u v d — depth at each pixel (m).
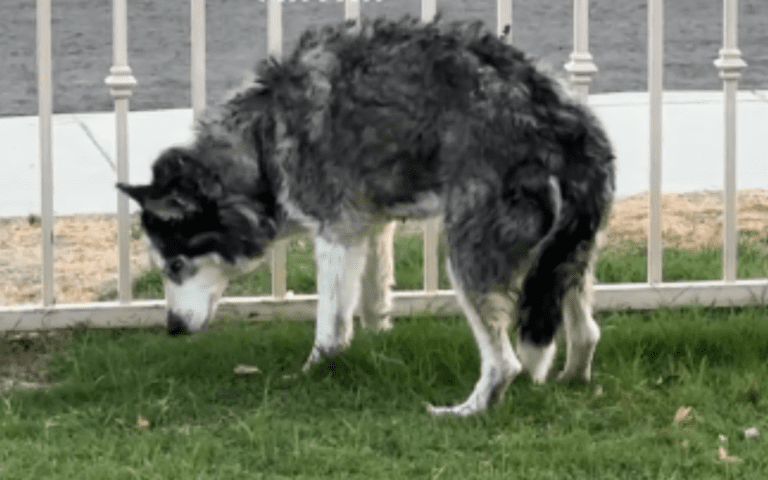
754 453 3.15
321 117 3.34
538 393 3.33
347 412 3.31
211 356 3.55
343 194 3.35
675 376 3.44
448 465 3.12
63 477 3.10
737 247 4.05
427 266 3.73
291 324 3.71
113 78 3.65
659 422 3.27
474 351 3.51
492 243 3.24
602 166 3.26
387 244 3.56
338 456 3.14
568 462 3.13
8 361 3.60
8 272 3.98
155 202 3.38
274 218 3.46
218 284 3.49
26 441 3.22
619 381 3.38
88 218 4.27
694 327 3.60
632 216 4.25
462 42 3.33
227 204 3.42
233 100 3.45
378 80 3.32
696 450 3.18
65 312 3.70
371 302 3.59
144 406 3.34
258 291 3.90
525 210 3.22
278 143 3.38
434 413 3.30
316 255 3.43
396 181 3.32
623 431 3.24
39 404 3.37
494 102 3.25
